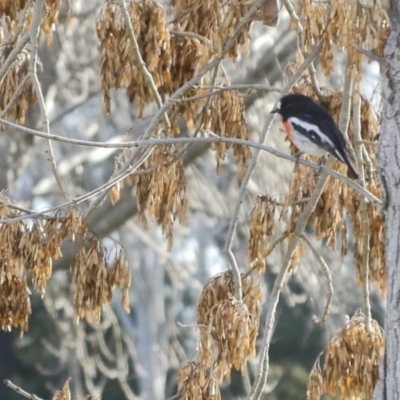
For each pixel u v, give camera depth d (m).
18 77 14.06
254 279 13.15
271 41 26.39
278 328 38.50
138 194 13.54
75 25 26.88
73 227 12.62
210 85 13.62
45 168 30.28
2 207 12.88
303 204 13.32
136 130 13.92
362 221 13.21
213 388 12.30
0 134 26.92
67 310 29.81
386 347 10.72
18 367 42.72
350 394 12.80
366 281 13.07
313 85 13.48
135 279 35.16
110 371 29.27
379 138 10.91
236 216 12.75
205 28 13.60
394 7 11.12
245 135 13.63
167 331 35.66
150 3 13.05
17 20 14.61
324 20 12.62
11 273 12.80
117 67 13.09
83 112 31.36
